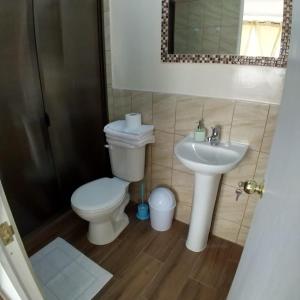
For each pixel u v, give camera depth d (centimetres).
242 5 132
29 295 64
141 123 193
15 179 167
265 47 133
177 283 153
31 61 156
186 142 162
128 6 170
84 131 206
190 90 165
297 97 49
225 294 146
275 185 59
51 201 197
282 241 45
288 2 120
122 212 196
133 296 145
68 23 170
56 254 174
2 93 146
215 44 146
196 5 145
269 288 48
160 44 165
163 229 197
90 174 224
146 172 211
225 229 186
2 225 54
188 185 192
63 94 181
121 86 198
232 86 149
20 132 161
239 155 143
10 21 141
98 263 167
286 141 55
